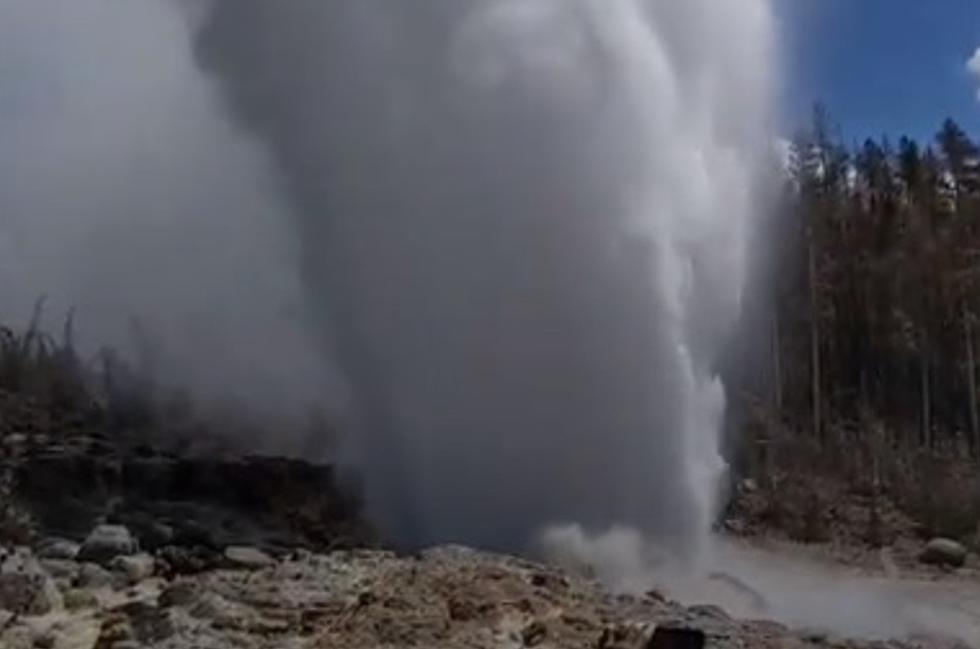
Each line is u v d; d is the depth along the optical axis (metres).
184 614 12.59
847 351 47.91
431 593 12.71
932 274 49.91
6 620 13.12
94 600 14.04
